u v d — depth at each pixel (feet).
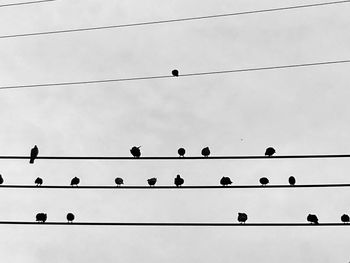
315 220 47.19
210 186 39.11
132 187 39.81
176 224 38.37
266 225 37.63
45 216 45.85
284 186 38.37
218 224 37.93
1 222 40.73
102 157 41.39
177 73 50.37
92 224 39.52
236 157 39.63
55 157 41.68
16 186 40.83
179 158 40.32
